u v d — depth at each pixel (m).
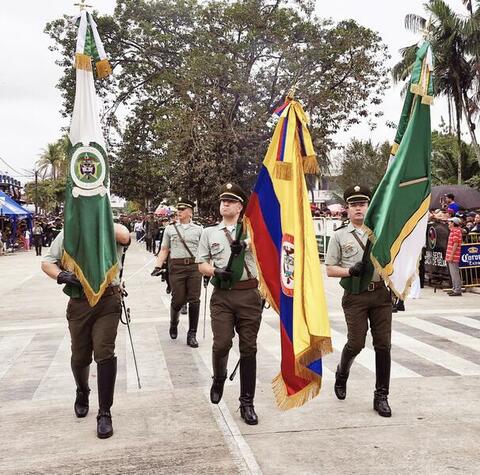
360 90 27.25
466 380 6.29
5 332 9.38
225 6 27.27
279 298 4.89
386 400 5.20
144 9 30.44
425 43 5.42
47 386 6.22
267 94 27.36
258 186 5.02
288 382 4.75
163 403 5.54
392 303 5.24
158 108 30.50
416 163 5.34
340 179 49.81
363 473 4.00
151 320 10.17
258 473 4.02
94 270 4.64
